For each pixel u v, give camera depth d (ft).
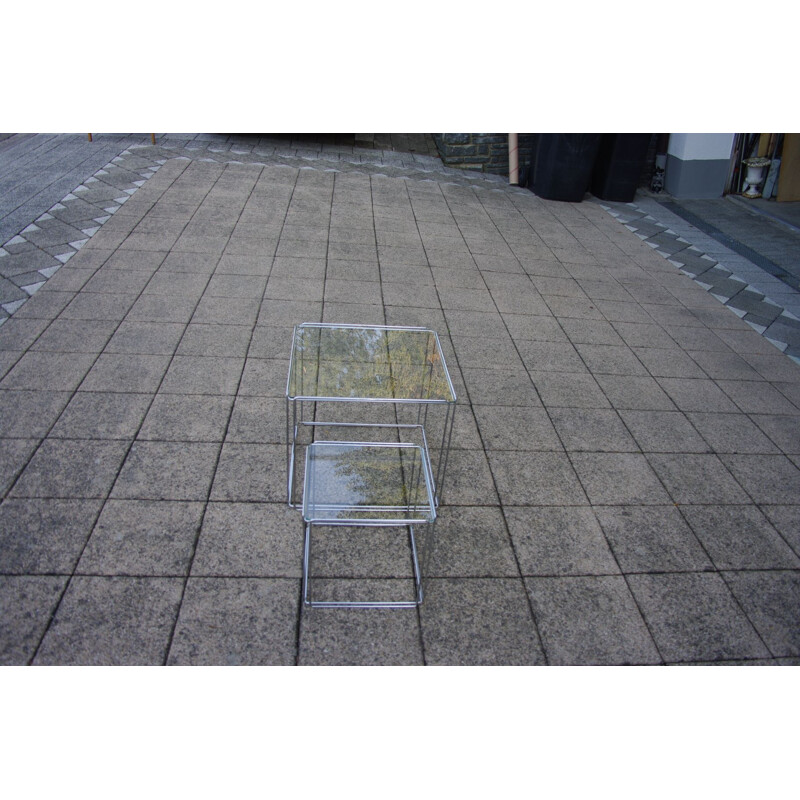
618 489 10.71
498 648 7.94
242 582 8.32
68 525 8.80
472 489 10.29
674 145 30.01
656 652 8.11
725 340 16.48
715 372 14.82
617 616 8.51
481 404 12.55
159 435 10.65
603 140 28.02
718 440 12.30
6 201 19.56
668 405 13.25
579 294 18.21
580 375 14.01
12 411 10.79
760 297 19.44
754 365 15.34
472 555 9.14
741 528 10.18
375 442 11.00
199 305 14.83
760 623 8.64
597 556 9.37
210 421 11.13
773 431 12.77
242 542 8.88
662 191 30.94
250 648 7.57
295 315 14.90
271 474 10.11
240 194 22.12
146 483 9.65
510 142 29.04
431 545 8.60
